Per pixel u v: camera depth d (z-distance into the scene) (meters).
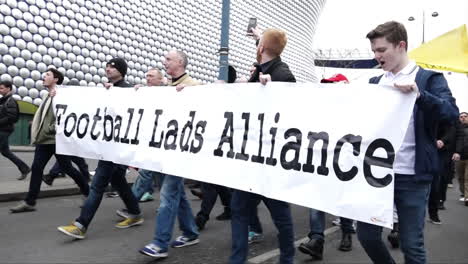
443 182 7.37
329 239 4.80
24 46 14.56
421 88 2.40
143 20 18.84
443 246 4.67
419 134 2.37
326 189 2.71
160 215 3.62
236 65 25.02
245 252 3.03
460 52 7.95
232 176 3.25
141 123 4.09
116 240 4.24
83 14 16.38
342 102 2.73
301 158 2.87
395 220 4.38
